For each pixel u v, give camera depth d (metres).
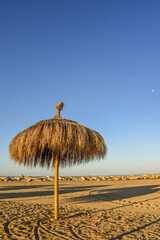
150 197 10.36
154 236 4.43
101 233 4.52
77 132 4.74
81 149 4.66
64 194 11.20
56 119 5.33
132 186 15.48
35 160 5.66
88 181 21.19
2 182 18.41
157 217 6.31
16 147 4.83
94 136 5.01
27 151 4.67
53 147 4.58
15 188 13.67
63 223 5.26
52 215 6.14
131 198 10.10
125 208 7.70
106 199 9.78
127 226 5.16
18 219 5.57
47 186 15.14
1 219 5.55
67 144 4.66
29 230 4.60
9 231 4.51
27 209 6.99
